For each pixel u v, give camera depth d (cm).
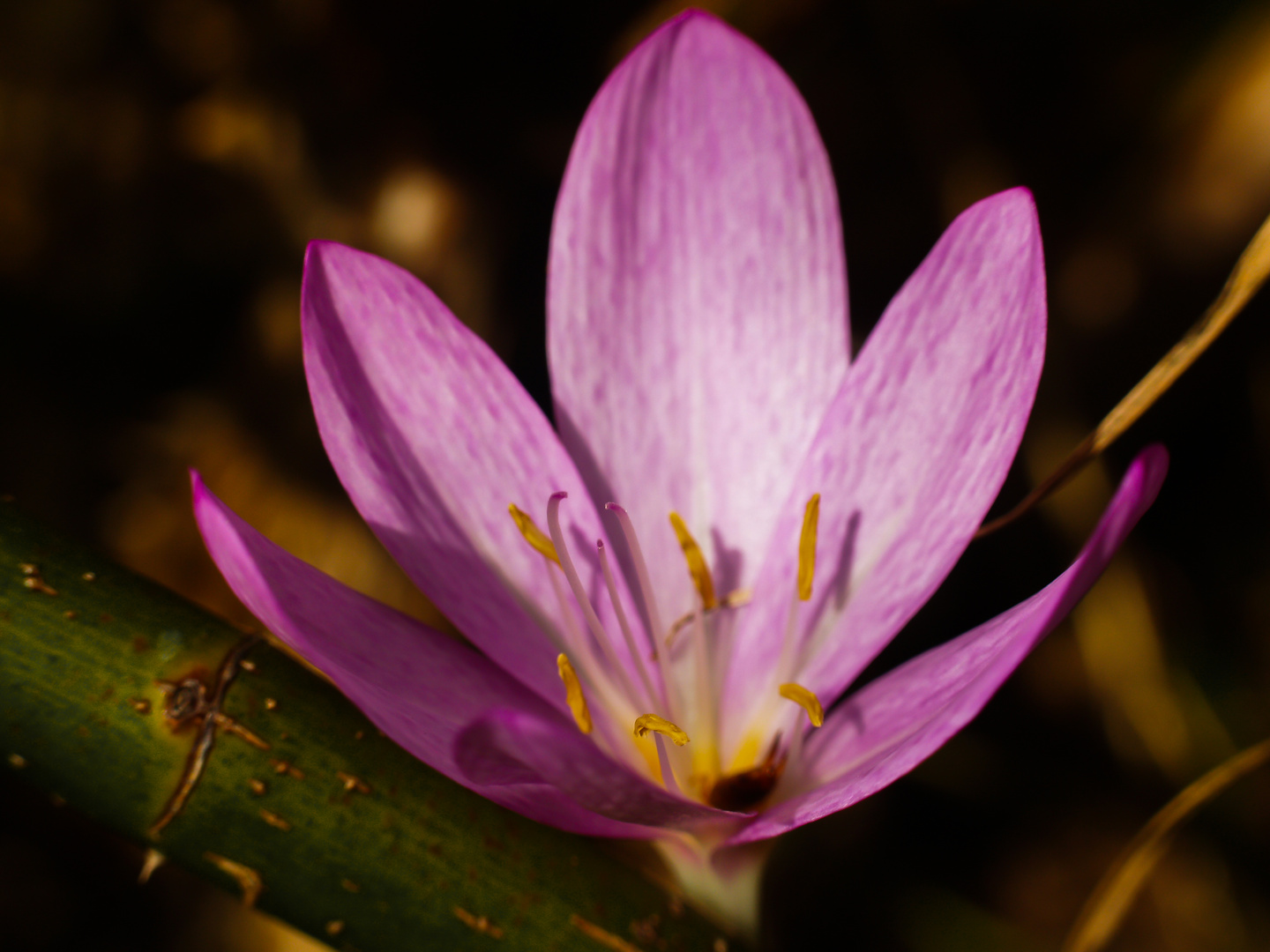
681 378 37
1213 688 42
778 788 36
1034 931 42
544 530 36
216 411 46
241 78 43
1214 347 43
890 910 42
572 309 37
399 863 35
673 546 37
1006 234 36
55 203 43
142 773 35
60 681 35
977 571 43
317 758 35
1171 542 43
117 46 43
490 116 43
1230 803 42
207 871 35
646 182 37
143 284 45
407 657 35
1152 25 42
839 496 36
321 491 45
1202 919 42
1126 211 43
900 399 36
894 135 43
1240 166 42
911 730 35
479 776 34
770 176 37
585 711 35
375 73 42
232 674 35
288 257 44
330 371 36
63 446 45
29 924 42
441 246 42
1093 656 42
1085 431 43
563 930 35
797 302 37
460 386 36
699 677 36
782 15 42
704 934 35
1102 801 42
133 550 45
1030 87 43
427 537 36
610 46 43
